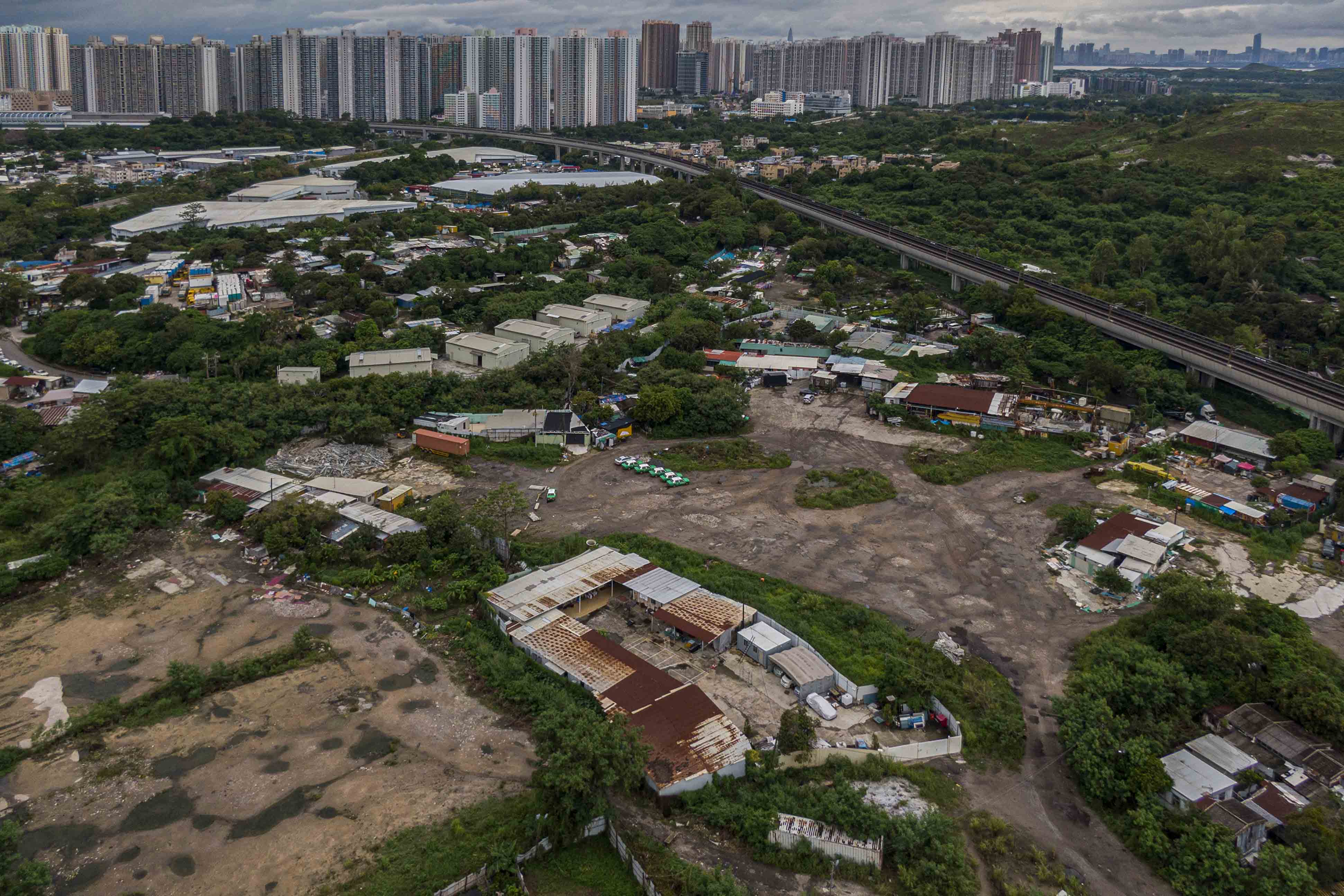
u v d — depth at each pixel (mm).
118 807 68938
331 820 67812
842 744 76062
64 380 162125
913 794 71250
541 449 136750
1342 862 63188
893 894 62688
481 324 195625
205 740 76125
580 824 66000
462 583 98438
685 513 118938
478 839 65938
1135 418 148875
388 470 131625
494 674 83625
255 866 63594
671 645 90562
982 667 87000
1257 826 65750
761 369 173125
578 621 93250
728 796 70875
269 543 105500
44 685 83000
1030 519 118125
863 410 157750
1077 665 87250
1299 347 184500
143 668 85812
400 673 85188
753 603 96562
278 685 83188
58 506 115562
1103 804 71062
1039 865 64500
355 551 104375
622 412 151375
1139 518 113812
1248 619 90062
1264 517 115562
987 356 176750
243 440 132375
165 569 103750
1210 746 74375
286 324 180750
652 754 72375
